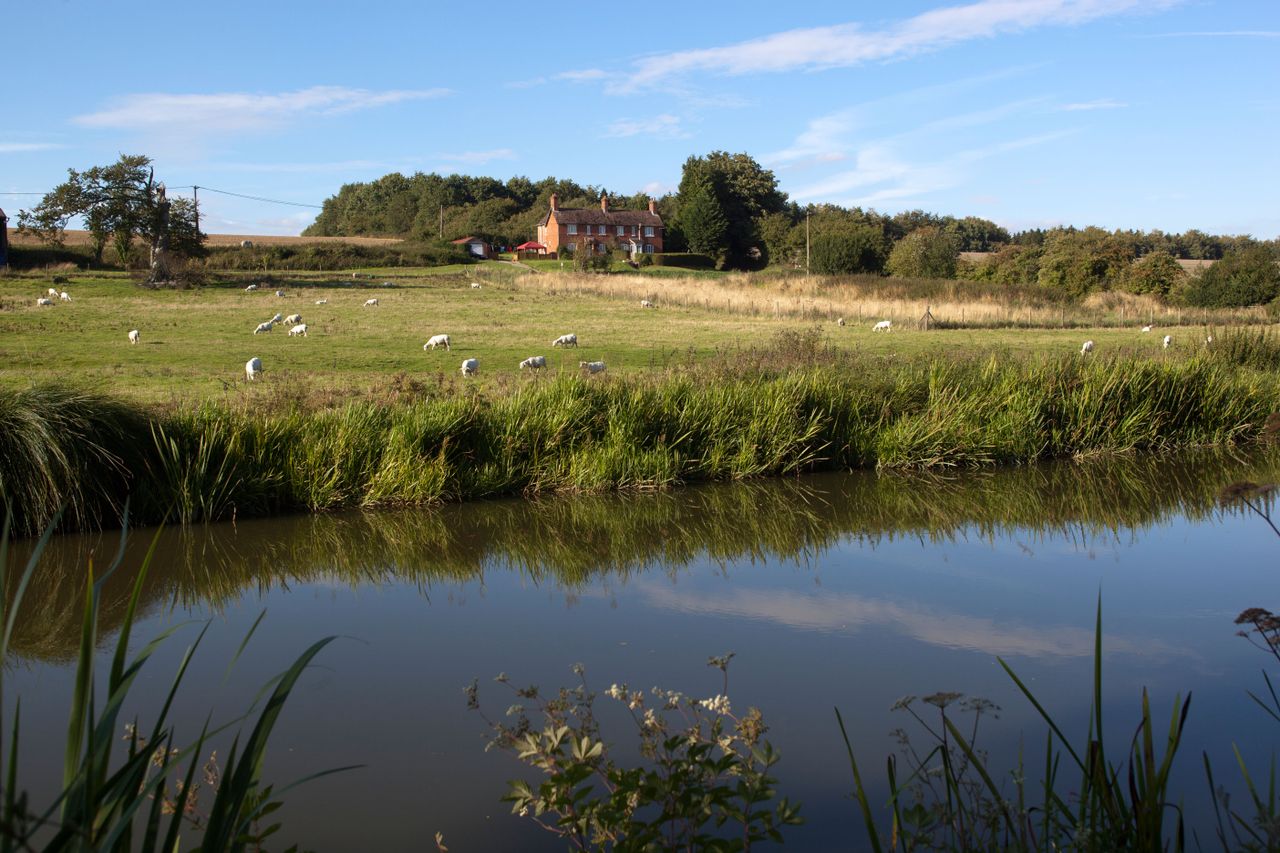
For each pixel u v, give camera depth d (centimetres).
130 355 2578
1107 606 909
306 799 550
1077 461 1705
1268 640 369
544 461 1445
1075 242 7431
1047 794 375
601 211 11181
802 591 971
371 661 780
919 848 445
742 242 10744
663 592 973
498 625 871
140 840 481
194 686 735
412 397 1611
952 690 702
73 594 984
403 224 15162
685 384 1661
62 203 4975
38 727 654
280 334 3250
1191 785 545
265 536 1189
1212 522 1277
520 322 3881
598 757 382
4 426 1129
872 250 8569
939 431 1636
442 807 544
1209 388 1884
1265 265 5272
